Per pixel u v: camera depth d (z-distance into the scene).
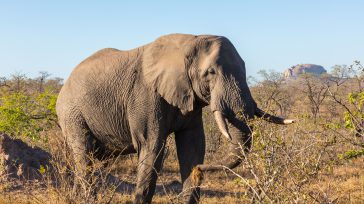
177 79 8.41
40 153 11.23
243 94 8.01
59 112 9.70
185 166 9.00
